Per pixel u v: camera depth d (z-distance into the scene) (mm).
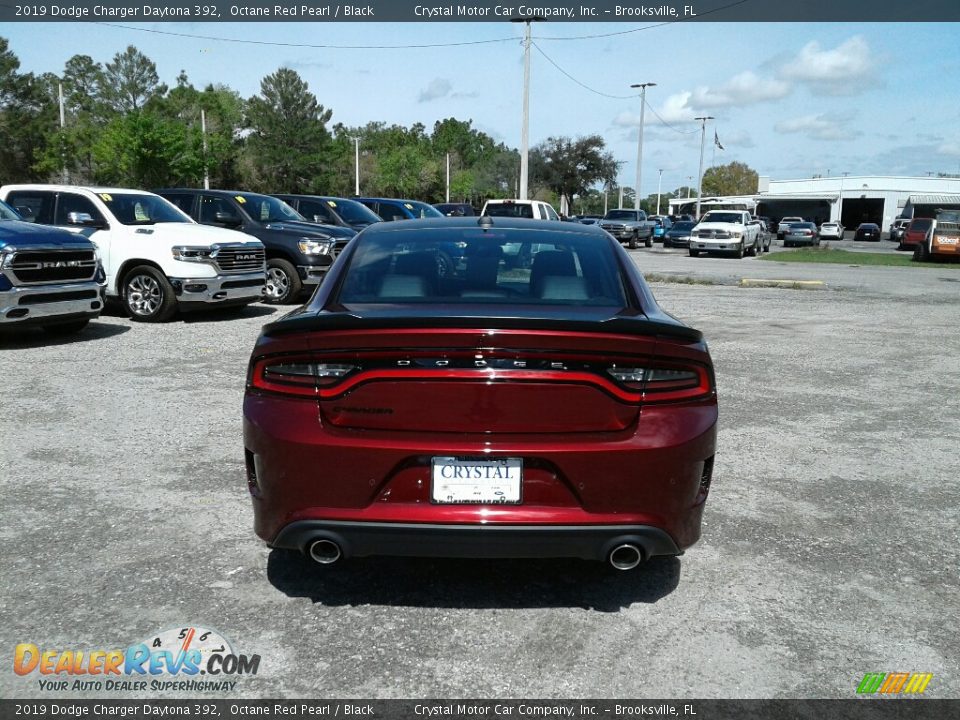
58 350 9055
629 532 3090
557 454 3033
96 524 4191
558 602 3482
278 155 78062
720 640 3188
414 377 3064
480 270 3869
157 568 3713
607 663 3020
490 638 3178
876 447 5789
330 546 3195
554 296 3678
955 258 29734
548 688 2859
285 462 3127
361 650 3080
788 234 46906
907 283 19422
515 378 3053
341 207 17797
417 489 3082
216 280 11383
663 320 3455
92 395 6934
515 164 80438
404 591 3561
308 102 80250
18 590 3482
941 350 9734
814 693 2855
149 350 9125
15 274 8820
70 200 11703
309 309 3604
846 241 59969
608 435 3102
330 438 3082
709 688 2875
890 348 9844
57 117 70062
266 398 3227
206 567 3734
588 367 3080
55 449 5434
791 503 4664
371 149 113688
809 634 3244
